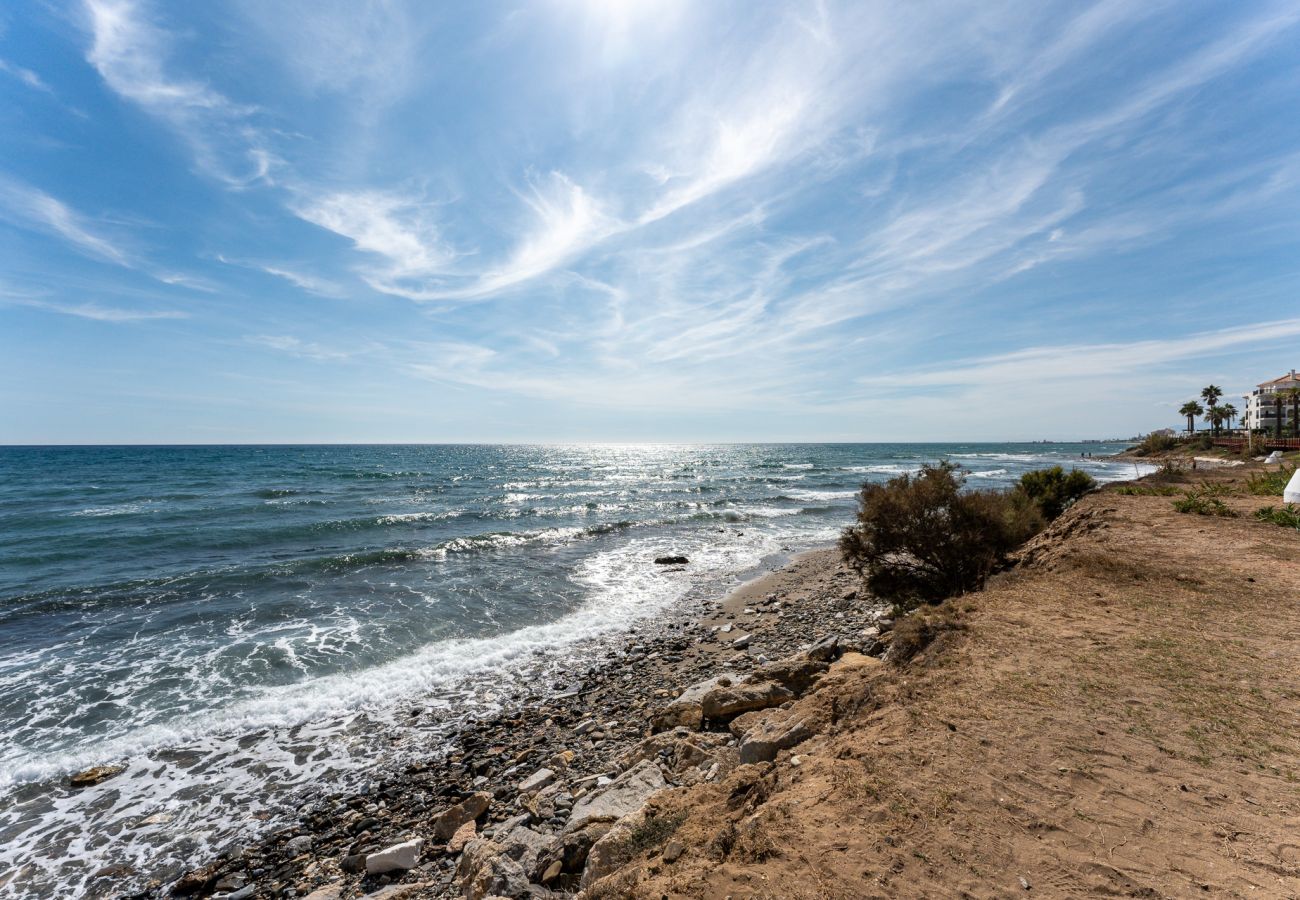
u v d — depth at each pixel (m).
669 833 3.93
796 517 32.56
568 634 13.47
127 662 11.42
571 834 4.63
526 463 93.44
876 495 11.73
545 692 10.34
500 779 7.51
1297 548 8.97
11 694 10.05
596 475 66.38
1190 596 6.86
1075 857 2.94
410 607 15.10
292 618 14.08
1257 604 6.49
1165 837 3.04
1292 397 63.19
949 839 3.13
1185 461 47.41
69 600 15.26
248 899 5.75
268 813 7.10
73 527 25.98
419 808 7.07
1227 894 2.64
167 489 44.31
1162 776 3.54
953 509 11.22
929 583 11.46
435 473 67.25
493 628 13.80
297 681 10.66
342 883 5.80
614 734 8.41
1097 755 3.79
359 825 6.80
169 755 8.32
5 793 7.48
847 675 6.40
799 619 13.88
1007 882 2.81
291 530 25.44
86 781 7.68
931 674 5.18
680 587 17.95
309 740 8.71
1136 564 8.23
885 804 3.46
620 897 3.18
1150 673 4.88
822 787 3.74
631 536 26.81
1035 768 3.69
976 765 3.76
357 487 48.56
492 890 4.38
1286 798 3.27
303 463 84.69
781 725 5.46
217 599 15.58
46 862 6.34
